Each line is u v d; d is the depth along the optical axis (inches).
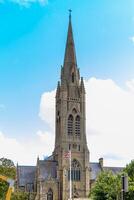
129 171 5123.0
